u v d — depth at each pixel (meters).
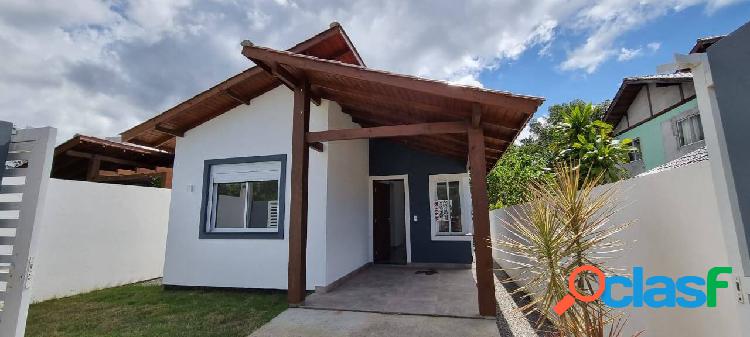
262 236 6.50
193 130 7.27
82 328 4.55
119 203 7.62
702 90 2.04
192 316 4.97
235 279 6.50
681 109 10.89
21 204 2.88
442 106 4.78
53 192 6.39
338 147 7.01
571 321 2.79
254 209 6.79
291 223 5.07
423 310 4.70
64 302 5.93
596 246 2.91
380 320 4.40
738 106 1.84
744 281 1.83
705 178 2.19
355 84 5.10
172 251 6.89
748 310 1.81
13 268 2.77
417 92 4.58
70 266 6.52
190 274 6.73
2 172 2.92
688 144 10.63
